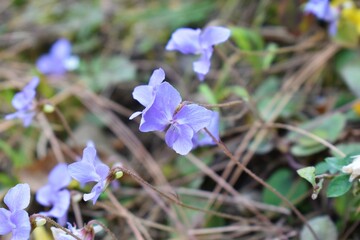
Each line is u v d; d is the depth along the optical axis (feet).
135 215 0.85
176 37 0.65
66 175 0.68
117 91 1.10
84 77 1.12
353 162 0.56
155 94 0.52
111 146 0.99
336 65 0.93
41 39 1.25
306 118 0.89
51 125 0.99
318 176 0.58
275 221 0.78
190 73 1.08
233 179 0.83
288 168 0.81
